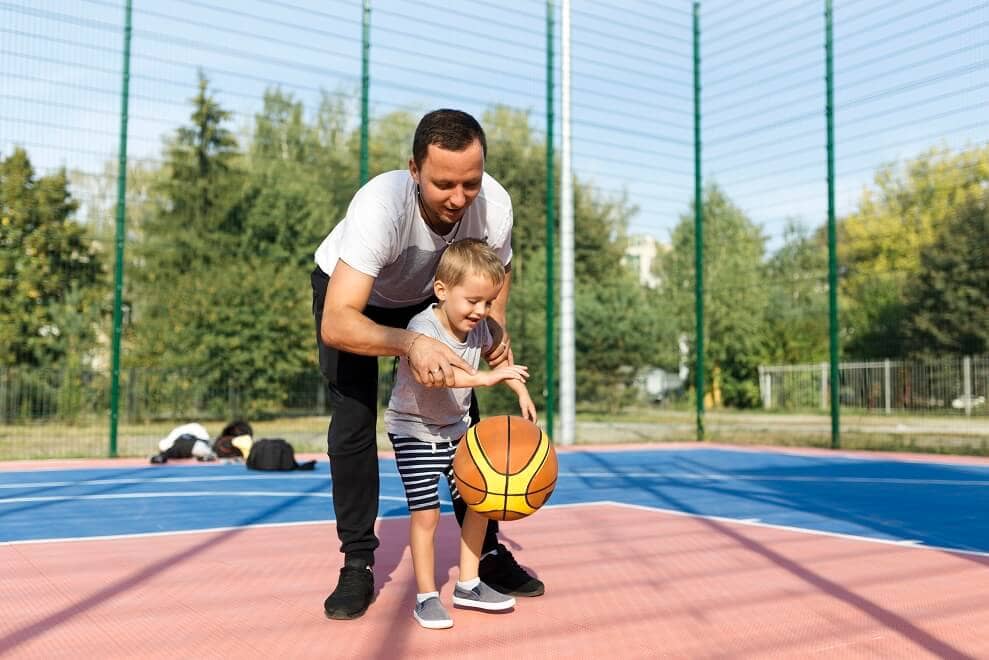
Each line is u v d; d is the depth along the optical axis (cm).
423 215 282
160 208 1891
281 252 1872
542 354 1728
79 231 1510
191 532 475
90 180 1354
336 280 266
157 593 319
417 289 308
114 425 1017
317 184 1948
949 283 1577
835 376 1214
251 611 291
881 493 683
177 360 1434
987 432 1366
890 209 1725
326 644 250
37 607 296
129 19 979
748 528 488
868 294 1672
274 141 1892
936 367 1576
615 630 267
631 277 2431
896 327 1625
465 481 279
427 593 279
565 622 277
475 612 291
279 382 1388
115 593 318
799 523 511
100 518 532
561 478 810
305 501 627
